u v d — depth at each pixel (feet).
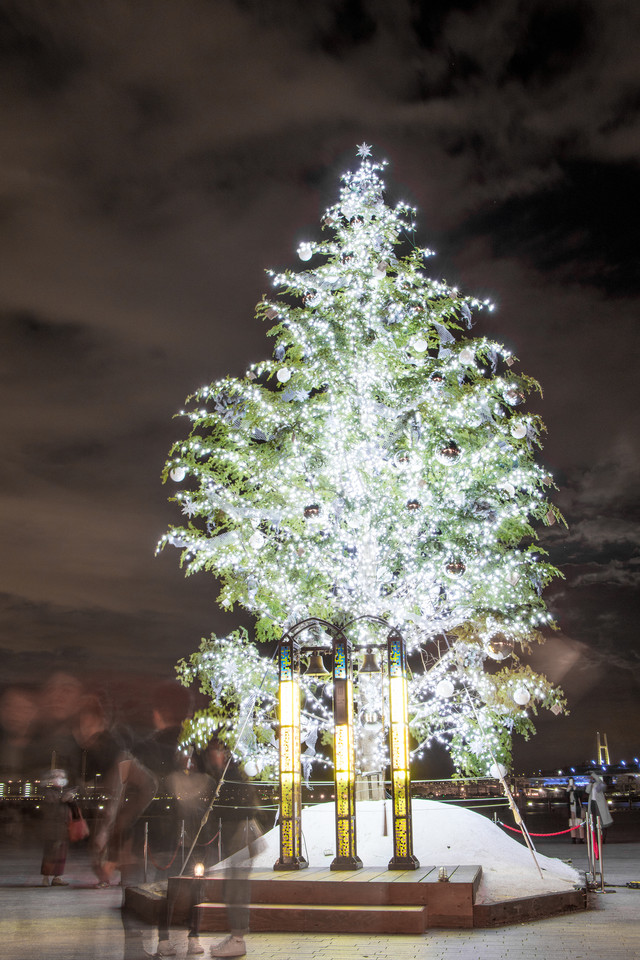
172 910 30.40
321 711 58.18
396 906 30.22
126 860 23.79
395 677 35.42
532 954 25.02
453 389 54.90
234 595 54.65
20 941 27.04
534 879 35.60
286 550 54.08
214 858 32.40
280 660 36.81
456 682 53.26
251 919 29.99
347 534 53.36
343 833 34.47
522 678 50.06
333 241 60.44
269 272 58.75
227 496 53.67
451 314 57.82
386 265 56.95
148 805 24.17
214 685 51.21
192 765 26.00
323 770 57.26
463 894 30.12
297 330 56.44
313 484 54.49
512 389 48.26
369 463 53.26
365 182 60.18
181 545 53.57
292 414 54.54
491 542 51.90
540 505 52.29
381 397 57.26
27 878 47.75
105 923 30.81
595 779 46.21
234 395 56.18
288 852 34.88
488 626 50.75
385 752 50.11
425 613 53.06
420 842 39.55
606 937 27.76
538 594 52.95
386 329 57.16
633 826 95.50
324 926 29.48
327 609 53.31
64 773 20.25
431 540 53.21
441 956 24.85
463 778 50.85
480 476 52.65
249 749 49.21
